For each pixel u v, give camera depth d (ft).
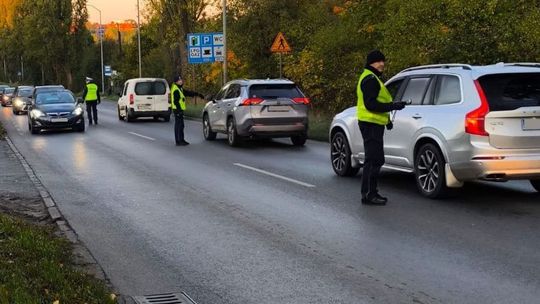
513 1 51.24
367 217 26.37
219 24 108.99
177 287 18.12
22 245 20.42
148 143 59.52
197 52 96.58
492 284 17.83
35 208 29.43
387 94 28.58
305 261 20.40
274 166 42.57
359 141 35.47
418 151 30.63
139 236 23.97
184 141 57.77
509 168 27.09
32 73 333.01
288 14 98.22
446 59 52.37
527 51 49.03
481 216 26.13
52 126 71.36
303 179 36.78
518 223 24.84
